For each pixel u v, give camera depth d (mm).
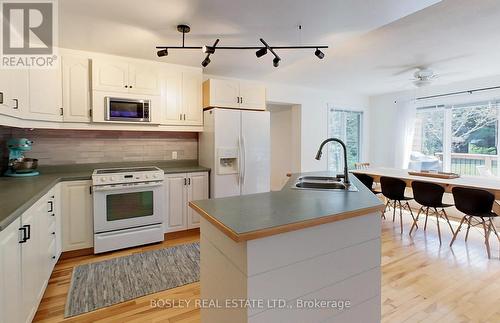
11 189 2109
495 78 4395
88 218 2969
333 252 1364
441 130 5156
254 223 1167
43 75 2750
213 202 1562
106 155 3551
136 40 2783
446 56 3451
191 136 4117
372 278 1537
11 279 1446
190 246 3246
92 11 2168
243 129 3783
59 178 2750
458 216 4484
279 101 5160
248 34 2646
